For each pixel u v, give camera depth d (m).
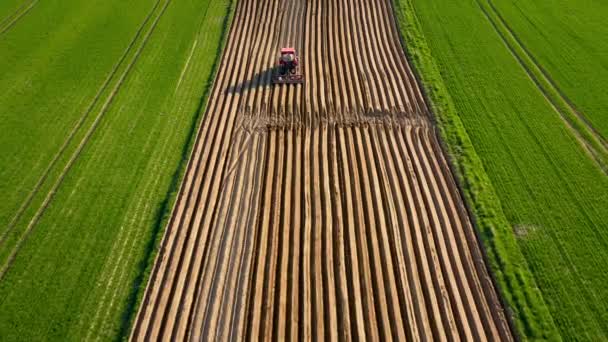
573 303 13.06
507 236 14.81
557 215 15.45
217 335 12.83
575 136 18.44
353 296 13.62
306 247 15.01
